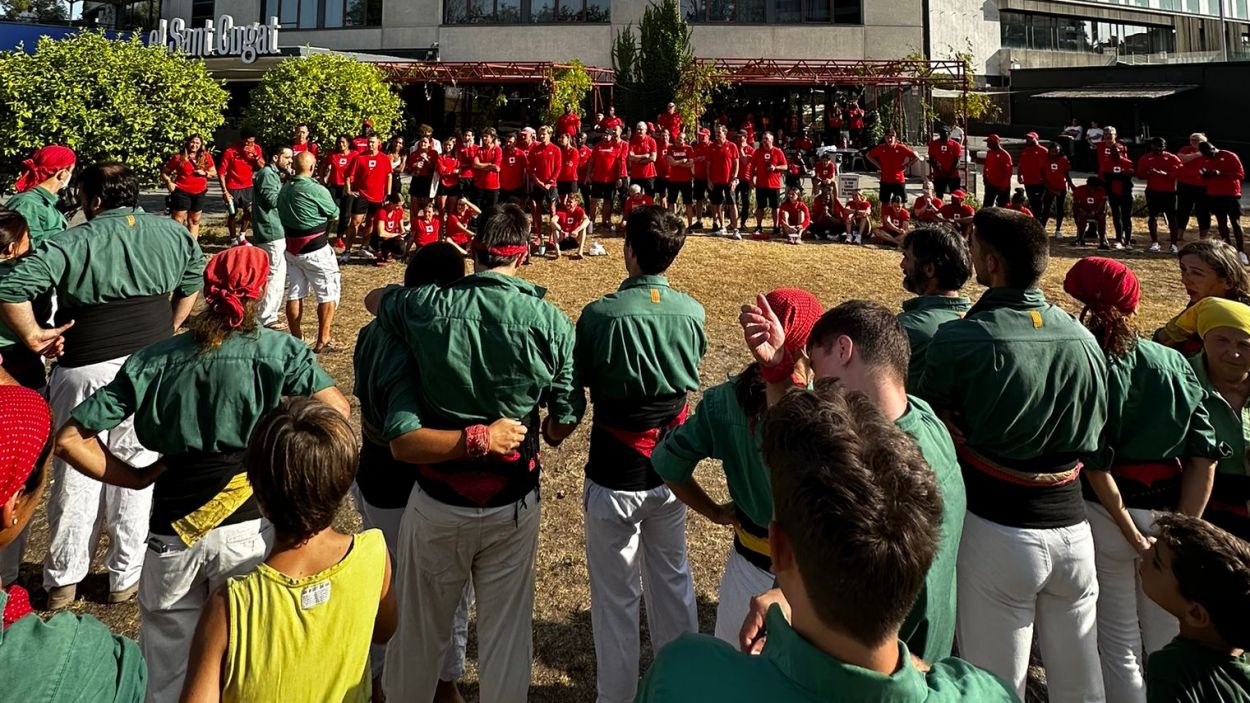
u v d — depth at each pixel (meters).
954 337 2.35
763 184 13.20
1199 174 12.13
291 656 1.71
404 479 3.04
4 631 1.22
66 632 1.30
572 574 3.97
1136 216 16.61
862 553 1.04
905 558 1.05
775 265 11.12
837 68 22.34
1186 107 25.84
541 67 21.80
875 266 11.27
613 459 2.91
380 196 10.82
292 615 1.72
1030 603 2.35
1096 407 2.30
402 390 2.50
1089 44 31.00
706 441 2.27
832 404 1.24
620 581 2.92
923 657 1.66
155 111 12.11
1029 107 29.25
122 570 3.58
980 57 28.83
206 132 12.75
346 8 26.33
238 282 2.40
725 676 1.17
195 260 3.87
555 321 2.57
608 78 24.47
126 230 3.45
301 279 7.12
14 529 1.41
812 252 12.19
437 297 2.50
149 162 12.16
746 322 2.01
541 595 3.80
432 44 25.77
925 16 27.25
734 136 14.41
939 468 1.74
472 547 2.56
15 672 1.21
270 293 7.19
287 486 1.69
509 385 2.47
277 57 21.22
